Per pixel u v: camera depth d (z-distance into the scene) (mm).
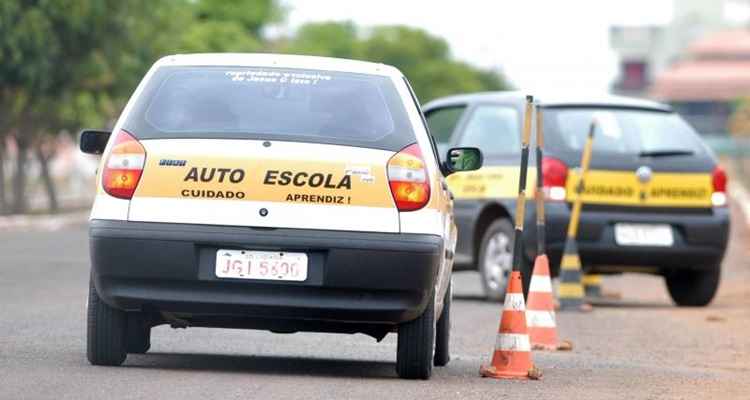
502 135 38000
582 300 36219
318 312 20453
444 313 23453
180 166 20500
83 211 104812
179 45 104250
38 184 134750
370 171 20578
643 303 39875
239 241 20266
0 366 20922
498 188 37562
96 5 84938
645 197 36844
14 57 82250
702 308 37906
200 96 21203
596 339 29656
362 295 20438
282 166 20500
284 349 25312
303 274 20328
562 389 20906
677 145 37500
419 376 21406
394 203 20547
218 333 27141
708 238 37219
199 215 20359
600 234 36562
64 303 32500
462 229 38719
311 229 20344
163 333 26688
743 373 24297
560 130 36812
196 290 20344
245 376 20828
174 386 19375
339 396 19016
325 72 21734
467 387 20703
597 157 36625
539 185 28141
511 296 22406
